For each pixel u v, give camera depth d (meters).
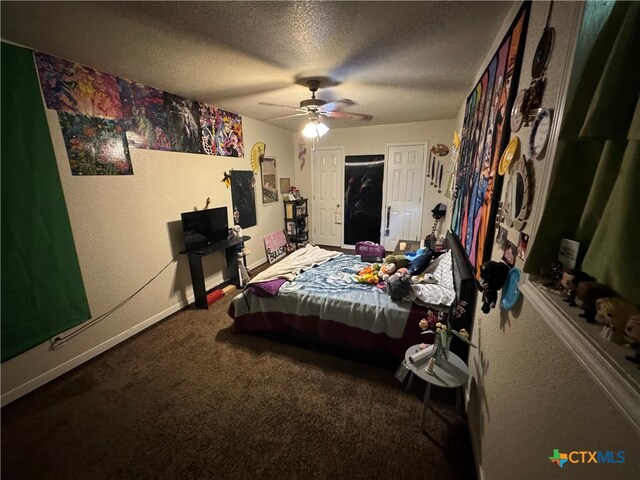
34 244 1.94
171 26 1.61
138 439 1.61
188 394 1.94
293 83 2.61
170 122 2.92
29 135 1.88
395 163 4.86
